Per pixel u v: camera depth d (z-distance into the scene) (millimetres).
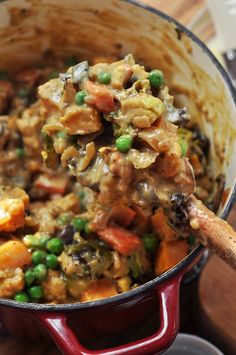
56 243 585
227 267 637
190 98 647
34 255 582
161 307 515
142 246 590
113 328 609
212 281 633
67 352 509
